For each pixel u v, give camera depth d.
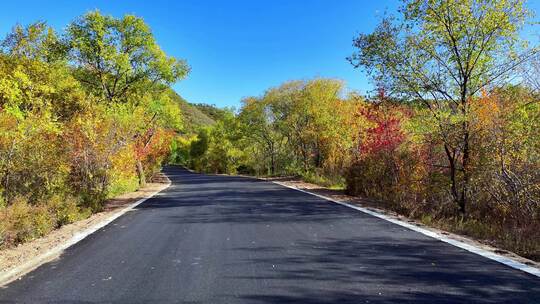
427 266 6.31
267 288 5.32
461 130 12.23
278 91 40.03
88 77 24.59
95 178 15.47
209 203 16.14
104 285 5.57
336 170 25.48
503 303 4.68
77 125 14.84
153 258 7.09
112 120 16.78
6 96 11.19
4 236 8.04
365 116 17.92
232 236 8.99
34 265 6.73
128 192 22.80
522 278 5.64
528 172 10.89
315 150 31.61
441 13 12.62
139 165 28.62
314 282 5.55
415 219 11.55
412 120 13.43
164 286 5.48
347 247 7.72
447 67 13.16
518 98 11.99
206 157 67.56
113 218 12.32
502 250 7.46
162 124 30.06
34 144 11.59
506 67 12.72
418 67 13.34
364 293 5.07
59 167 12.51
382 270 6.11
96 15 22.55
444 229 10.05
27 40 14.32
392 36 13.56
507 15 12.13
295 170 37.34
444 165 13.81
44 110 12.30
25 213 8.98
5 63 13.63
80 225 10.98
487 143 11.81
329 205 14.73
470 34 12.62
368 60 14.05
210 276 5.91
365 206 14.38
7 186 10.97
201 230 9.84
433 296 4.93
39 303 4.90
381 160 16.38
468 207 12.70
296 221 10.99
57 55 22.11
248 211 13.31
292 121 34.72
